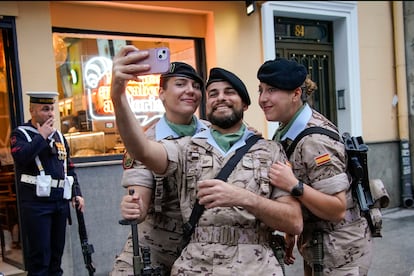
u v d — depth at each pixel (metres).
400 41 6.07
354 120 5.74
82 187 4.06
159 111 4.47
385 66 6.03
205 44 4.76
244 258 1.55
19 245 3.85
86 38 4.20
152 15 4.46
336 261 2.00
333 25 5.80
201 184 1.51
